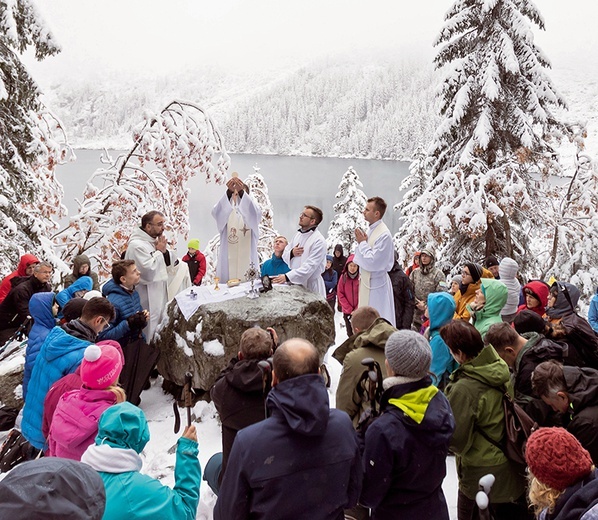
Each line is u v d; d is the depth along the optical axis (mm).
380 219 6574
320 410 2225
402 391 2654
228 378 3227
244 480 2248
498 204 12961
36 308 4637
